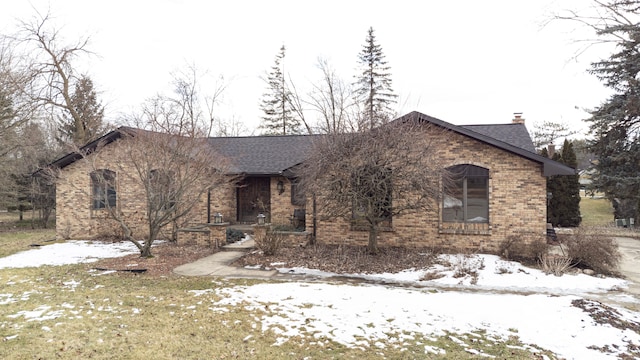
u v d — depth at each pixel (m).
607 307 7.18
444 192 12.61
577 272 9.90
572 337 5.88
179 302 7.46
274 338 5.79
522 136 15.23
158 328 6.11
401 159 10.30
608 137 20.53
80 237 16.31
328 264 10.84
